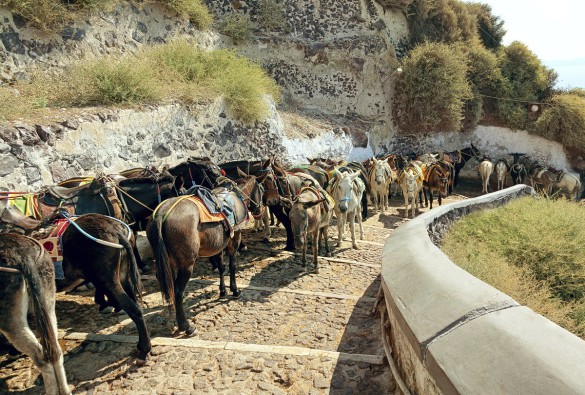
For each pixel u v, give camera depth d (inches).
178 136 396.5
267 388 165.0
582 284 255.4
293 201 289.9
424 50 784.3
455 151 829.2
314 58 754.2
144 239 323.3
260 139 499.2
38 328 138.1
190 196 219.9
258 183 306.3
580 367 72.0
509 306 98.9
